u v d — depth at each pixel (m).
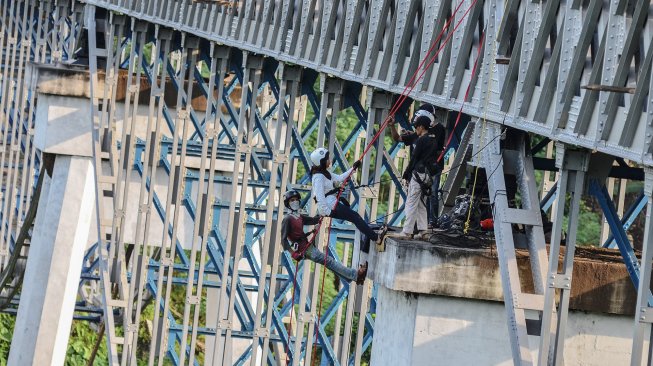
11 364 76.31
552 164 37.53
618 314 37.69
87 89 73.31
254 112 54.91
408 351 38.34
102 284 64.50
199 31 57.66
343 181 42.97
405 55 42.16
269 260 60.28
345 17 45.62
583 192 33.91
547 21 34.03
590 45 32.50
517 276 35.28
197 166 74.12
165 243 60.78
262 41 52.03
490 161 36.50
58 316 75.56
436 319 38.22
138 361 102.94
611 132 31.50
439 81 39.81
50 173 75.00
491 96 36.69
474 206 39.75
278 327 56.97
